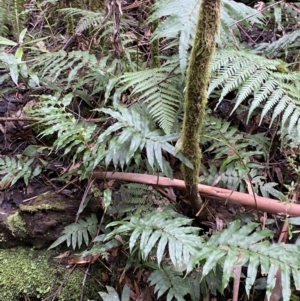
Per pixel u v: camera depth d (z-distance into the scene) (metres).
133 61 2.08
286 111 1.37
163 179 1.60
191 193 1.52
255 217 1.62
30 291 1.59
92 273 1.63
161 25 1.41
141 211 1.61
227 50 1.56
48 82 1.93
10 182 1.83
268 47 1.95
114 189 1.69
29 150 1.90
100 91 2.00
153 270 1.56
